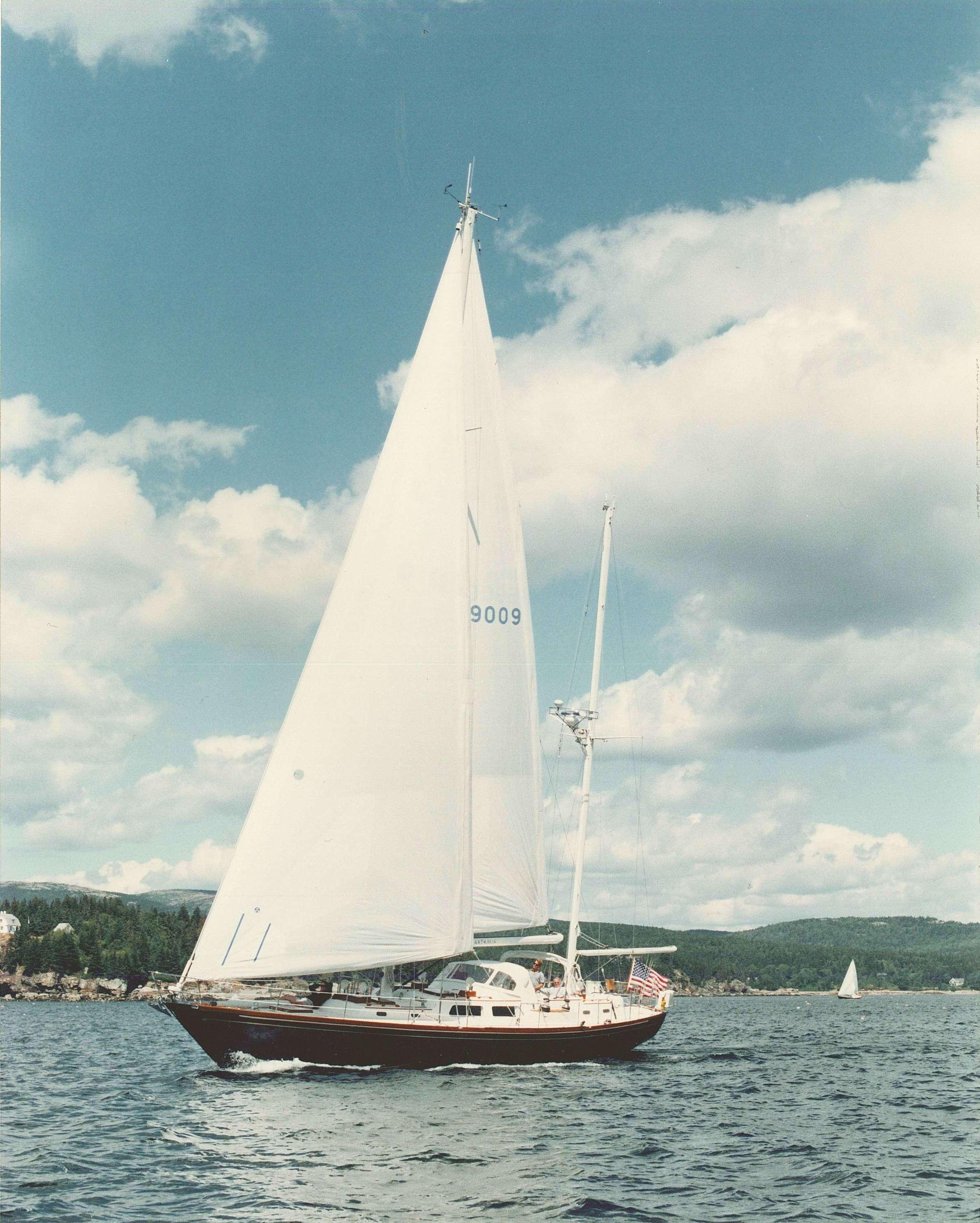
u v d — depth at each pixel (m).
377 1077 31.56
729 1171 22.56
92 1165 21.91
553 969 40.28
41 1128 26.14
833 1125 28.62
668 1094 33.03
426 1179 20.88
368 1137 24.11
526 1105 28.64
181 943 165.88
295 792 32.38
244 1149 23.00
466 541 35.03
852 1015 122.06
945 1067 46.56
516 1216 18.59
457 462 35.28
